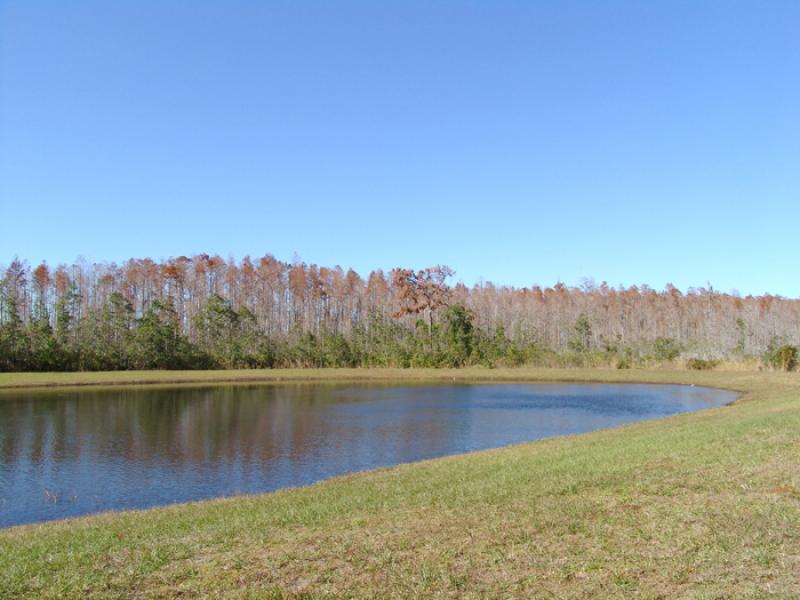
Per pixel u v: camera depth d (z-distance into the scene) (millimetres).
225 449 21156
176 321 66375
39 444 22281
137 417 29516
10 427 26359
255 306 80812
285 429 25500
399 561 6855
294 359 68250
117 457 19906
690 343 77000
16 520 13391
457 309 71250
